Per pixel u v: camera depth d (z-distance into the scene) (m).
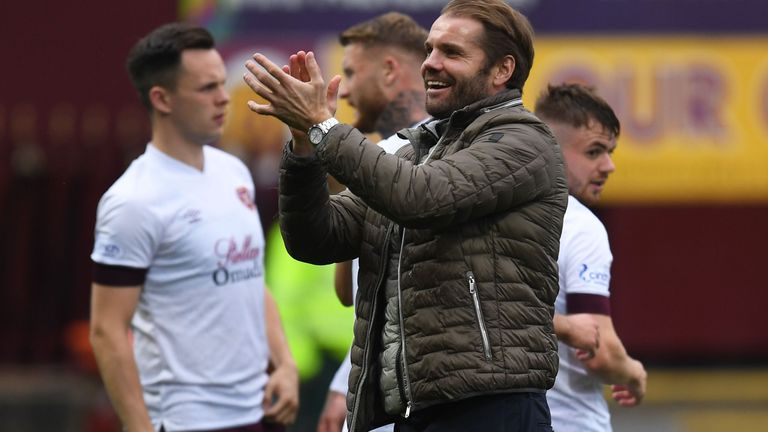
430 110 13.93
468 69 13.73
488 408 13.19
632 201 38.69
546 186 13.43
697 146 33.81
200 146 18.88
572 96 17.19
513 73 13.91
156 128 18.77
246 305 18.86
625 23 33.84
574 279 16.69
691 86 33.84
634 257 39.88
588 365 16.69
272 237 29.06
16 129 33.28
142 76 18.66
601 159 17.20
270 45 33.25
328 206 14.01
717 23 33.84
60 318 36.28
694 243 39.84
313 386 27.83
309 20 33.31
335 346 27.84
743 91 33.88
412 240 13.43
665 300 39.91
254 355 19.00
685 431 38.94
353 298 19.00
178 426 18.33
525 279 13.33
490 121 13.52
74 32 33.19
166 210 18.27
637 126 33.81
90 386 35.81
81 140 33.38
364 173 12.85
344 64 18.77
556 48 33.81
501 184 13.08
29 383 35.78
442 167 13.01
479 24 13.77
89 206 35.47
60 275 36.12
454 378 13.04
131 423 17.88
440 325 13.16
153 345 18.44
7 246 35.75
